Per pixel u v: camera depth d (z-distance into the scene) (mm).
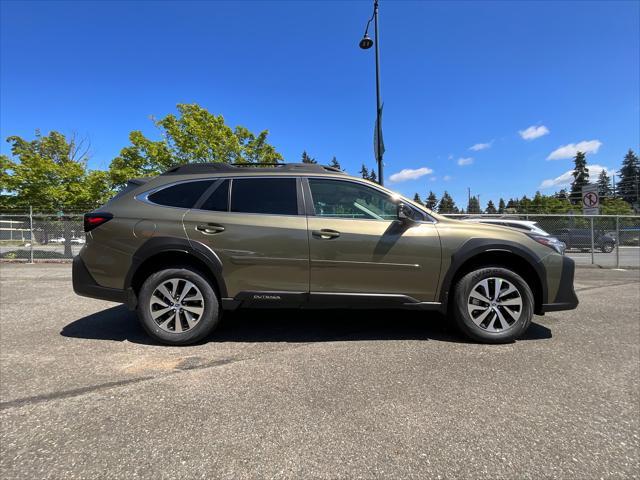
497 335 4027
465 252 4020
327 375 3234
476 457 2172
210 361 3533
